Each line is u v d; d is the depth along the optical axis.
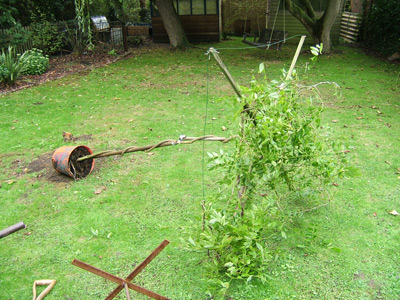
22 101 9.12
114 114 8.00
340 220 4.13
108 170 5.43
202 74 11.59
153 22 18.53
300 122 3.28
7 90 10.27
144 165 5.55
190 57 14.59
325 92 9.16
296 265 3.48
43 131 7.06
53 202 4.64
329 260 3.54
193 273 3.43
